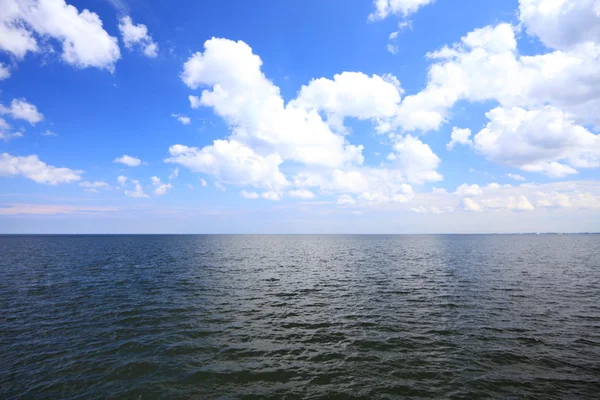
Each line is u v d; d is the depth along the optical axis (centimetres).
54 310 2227
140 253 7431
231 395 1152
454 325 1938
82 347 1570
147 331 1812
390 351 1544
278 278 3734
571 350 1552
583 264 5150
